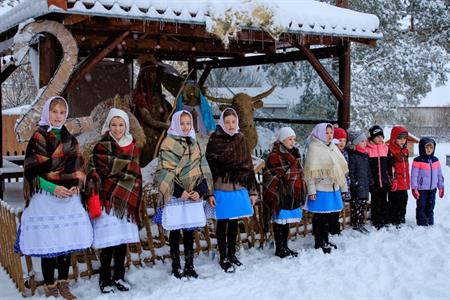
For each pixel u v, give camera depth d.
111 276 5.50
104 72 9.84
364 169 7.47
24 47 5.71
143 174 6.90
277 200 6.26
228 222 6.00
